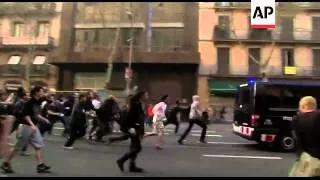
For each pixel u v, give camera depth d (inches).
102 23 1585.9
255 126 569.6
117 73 1567.4
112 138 551.8
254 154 527.5
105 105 604.4
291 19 1561.3
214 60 1544.0
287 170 409.1
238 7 1549.0
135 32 1568.7
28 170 372.2
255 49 1555.1
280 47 1549.0
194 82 1546.5
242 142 666.8
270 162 462.3
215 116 1400.1
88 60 1561.3
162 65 1545.3
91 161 434.0
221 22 1561.3
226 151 550.6
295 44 1546.5
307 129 206.8
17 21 1662.2
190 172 385.7
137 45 1565.0
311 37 1546.5
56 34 1632.6
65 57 1577.3
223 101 1528.1
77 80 1598.2
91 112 625.3
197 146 599.2
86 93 579.8
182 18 1561.3
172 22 1560.0
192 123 624.7
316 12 1553.9
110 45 1584.6
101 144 583.2
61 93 1238.9
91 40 1599.4
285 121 567.5
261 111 571.2
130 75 1325.0
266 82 577.0
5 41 1664.6
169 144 612.1
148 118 915.4
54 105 677.3
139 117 382.6
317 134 205.3
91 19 1600.6
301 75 1530.5
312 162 203.3
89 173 367.2
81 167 397.1
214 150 557.6
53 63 1588.3
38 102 374.9
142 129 383.6
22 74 1633.9
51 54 1601.9
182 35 1560.0
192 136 743.7
